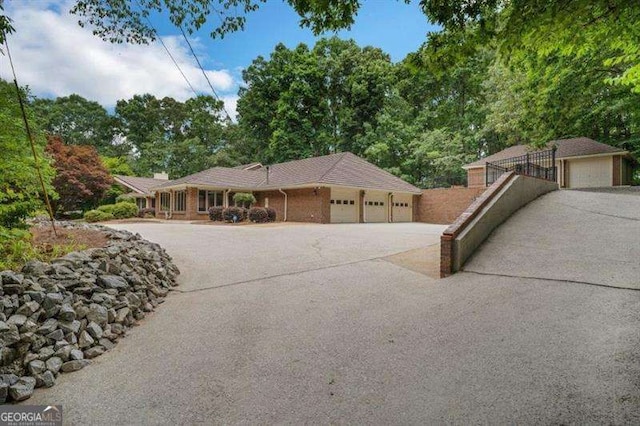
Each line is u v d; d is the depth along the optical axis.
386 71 33.91
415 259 7.48
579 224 7.71
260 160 40.06
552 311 3.99
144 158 43.28
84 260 4.80
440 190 23.39
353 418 2.46
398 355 3.35
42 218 10.48
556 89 12.12
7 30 4.27
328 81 37.00
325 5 3.87
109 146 46.38
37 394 2.83
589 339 3.28
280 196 22.42
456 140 28.56
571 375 2.76
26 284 3.69
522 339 3.43
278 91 37.25
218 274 6.54
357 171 22.86
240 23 5.86
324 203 19.89
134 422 2.48
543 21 3.73
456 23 4.05
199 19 5.89
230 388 2.90
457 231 6.10
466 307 4.41
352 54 36.28
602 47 9.61
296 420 2.46
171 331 4.09
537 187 11.47
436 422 2.37
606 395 2.48
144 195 28.27
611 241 6.33
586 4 3.48
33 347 3.18
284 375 3.08
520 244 6.77
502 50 4.39
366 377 2.99
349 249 8.94
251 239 10.88
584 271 5.12
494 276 5.45
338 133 37.62
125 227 14.77
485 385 2.75
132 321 4.30
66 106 45.28
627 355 2.93
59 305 3.67
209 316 4.53
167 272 6.09
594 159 19.83
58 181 20.84
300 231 13.46
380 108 34.47
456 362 3.13
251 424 2.44
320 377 3.03
